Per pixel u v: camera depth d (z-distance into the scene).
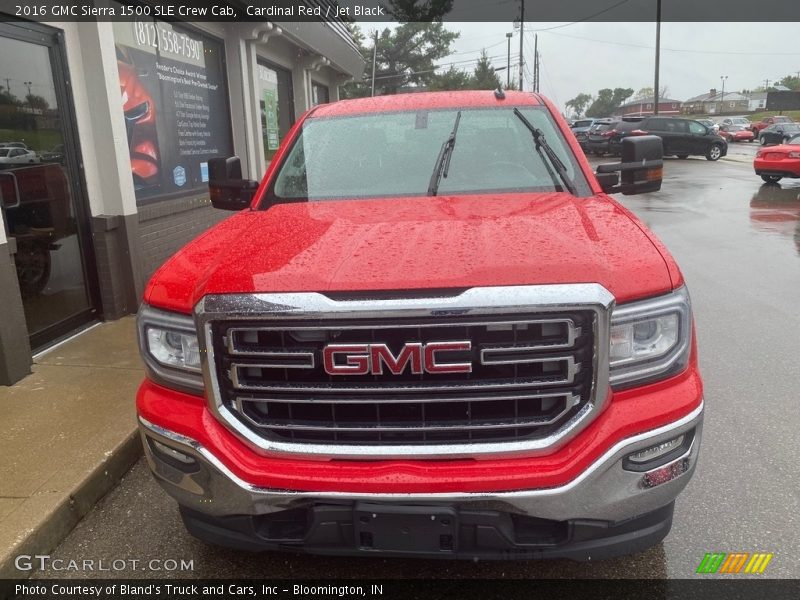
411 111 3.85
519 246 2.31
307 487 2.13
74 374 4.65
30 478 3.28
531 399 2.14
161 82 7.36
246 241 2.62
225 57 9.02
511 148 3.53
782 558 2.78
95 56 5.59
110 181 5.84
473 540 2.13
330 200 3.30
